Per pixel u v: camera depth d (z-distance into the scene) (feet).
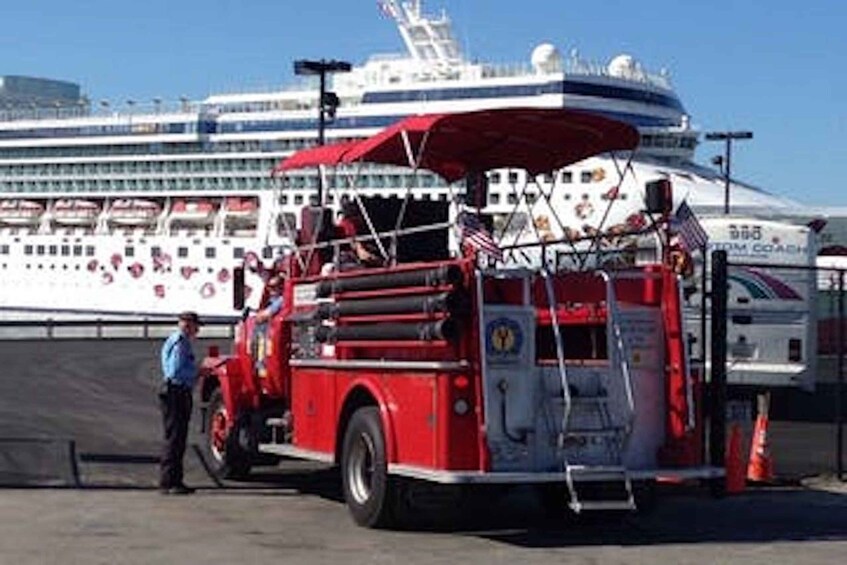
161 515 38.24
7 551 31.99
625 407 35.37
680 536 36.19
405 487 35.35
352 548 33.17
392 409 35.27
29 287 259.60
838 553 33.53
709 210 170.60
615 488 35.09
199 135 238.89
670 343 36.11
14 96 422.41
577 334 35.42
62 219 257.75
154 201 248.11
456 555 32.48
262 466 49.39
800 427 67.00
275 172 46.88
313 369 39.83
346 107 218.38
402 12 229.45
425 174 65.87
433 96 212.02
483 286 33.81
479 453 33.58
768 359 68.18
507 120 37.81
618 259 44.34
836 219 207.00
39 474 45.65
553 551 33.35
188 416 43.01
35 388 80.79
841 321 52.16
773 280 68.08
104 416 65.00
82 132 257.55
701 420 36.40
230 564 30.83
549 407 34.47
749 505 42.70
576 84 208.74
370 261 38.91
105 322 162.09
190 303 237.45
